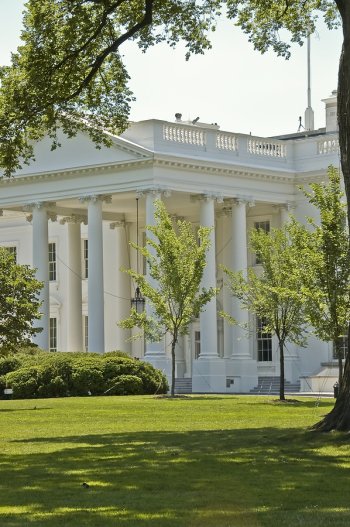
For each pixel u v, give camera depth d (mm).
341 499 19359
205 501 19125
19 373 62938
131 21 38969
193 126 72938
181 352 79500
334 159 76375
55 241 89250
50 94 37812
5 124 38062
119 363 64312
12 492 20578
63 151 74938
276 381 75750
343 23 29109
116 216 83938
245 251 74812
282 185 77188
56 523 16953
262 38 41625
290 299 55812
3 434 34375
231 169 73500
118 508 18469
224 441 29219
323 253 49094
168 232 60188
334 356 74750
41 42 37812
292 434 28984
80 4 37219
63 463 25125
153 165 70000
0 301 49312
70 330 84062
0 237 93188
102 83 40219
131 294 84062
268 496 19703
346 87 28875
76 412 45281
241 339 74938
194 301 60188
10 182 78062
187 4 39625
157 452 27078
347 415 28562
